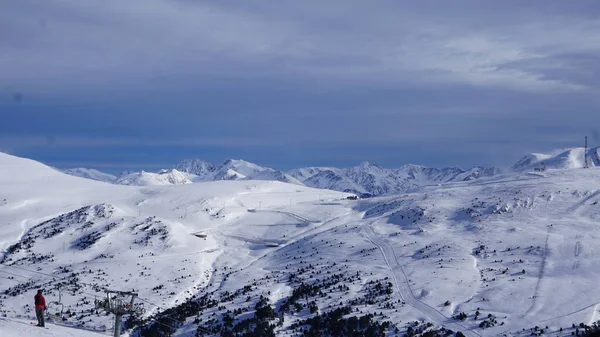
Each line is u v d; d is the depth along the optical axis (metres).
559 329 95.81
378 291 124.44
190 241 193.75
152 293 142.50
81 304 130.62
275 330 107.19
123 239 193.62
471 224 173.25
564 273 124.38
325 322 107.88
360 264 148.88
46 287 146.75
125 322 116.44
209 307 126.00
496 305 108.81
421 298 117.25
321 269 150.25
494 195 197.88
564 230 155.50
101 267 165.38
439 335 97.62
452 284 122.81
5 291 146.00
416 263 143.00
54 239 199.38
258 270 161.62
